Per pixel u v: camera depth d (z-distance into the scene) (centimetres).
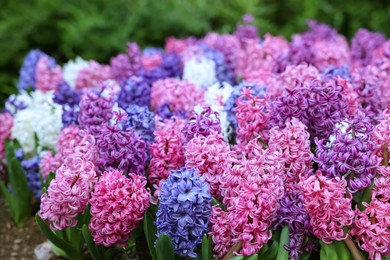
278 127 119
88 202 122
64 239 128
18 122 152
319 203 107
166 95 147
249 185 110
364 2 263
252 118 124
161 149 124
